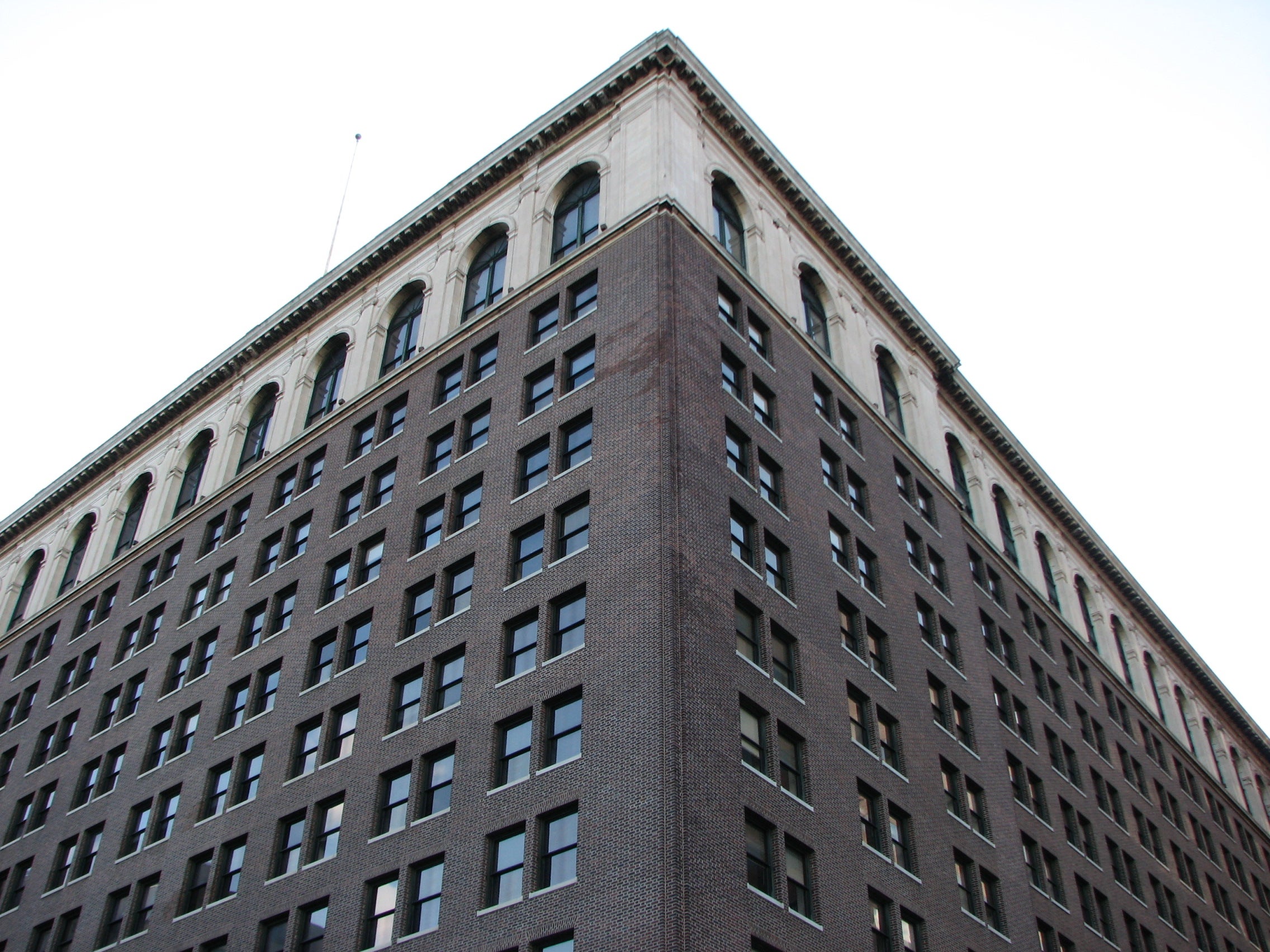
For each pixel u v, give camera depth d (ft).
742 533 144.46
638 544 131.13
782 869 119.14
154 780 171.73
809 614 146.61
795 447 164.35
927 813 149.07
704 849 109.70
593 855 112.16
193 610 194.90
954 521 201.26
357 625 159.33
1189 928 218.79
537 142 198.39
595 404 150.30
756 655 135.13
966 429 239.50
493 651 136.87
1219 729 306.14
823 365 184.85
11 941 171.63
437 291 199.52
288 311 225.76
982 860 155.53
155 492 234.79
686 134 184.24
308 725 154.51
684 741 114.42
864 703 148.66
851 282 213.46
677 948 101.40
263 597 179.93
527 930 112.27
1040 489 257.55
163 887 154.81
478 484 158.40
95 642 213.25
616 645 124.67
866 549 169.17
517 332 172.65
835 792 133.80
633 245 165.99
